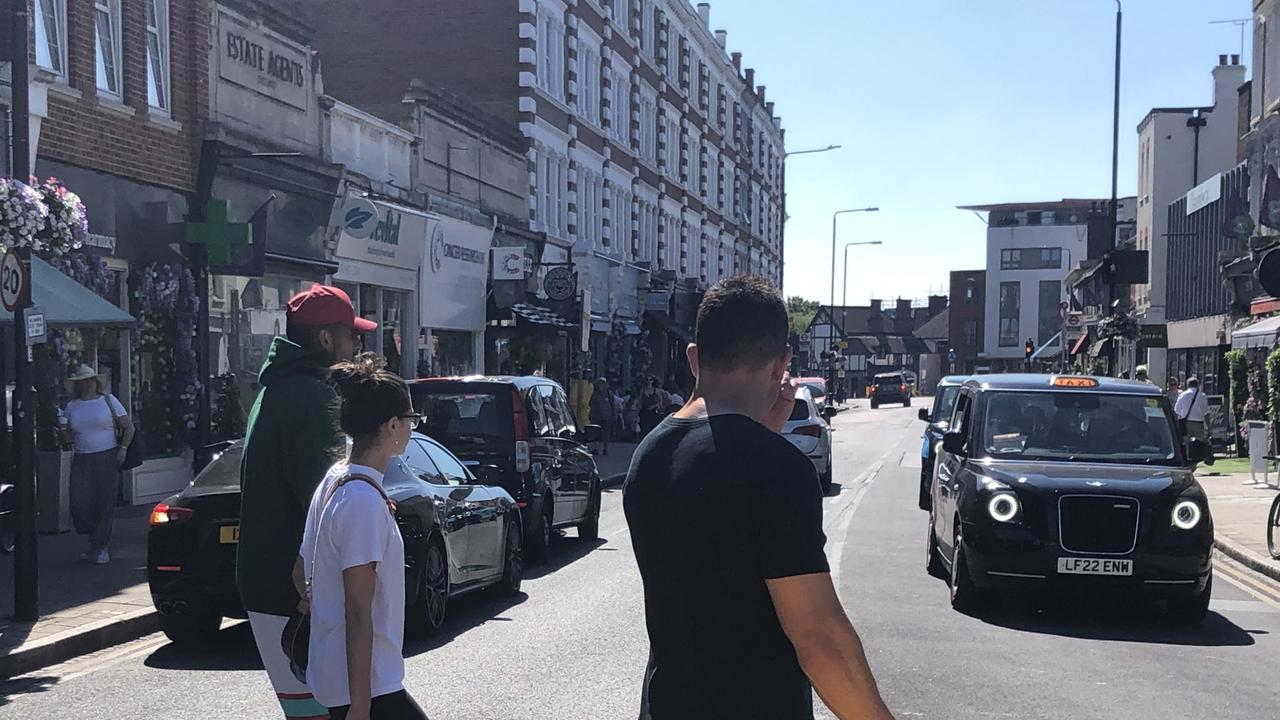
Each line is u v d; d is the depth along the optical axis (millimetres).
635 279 42812
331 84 32438
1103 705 6934
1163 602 10547
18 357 8797
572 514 14148
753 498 2541
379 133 22906
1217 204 36188
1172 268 42562
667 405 35719
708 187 55594
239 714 6719
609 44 39062
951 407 18719
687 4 48875
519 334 31906
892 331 155250
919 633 8961
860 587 10992
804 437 21219
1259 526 15516
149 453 16109
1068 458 10242
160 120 15961
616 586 11367
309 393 4199
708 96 54938
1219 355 35750
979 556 9398
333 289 4387
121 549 12312
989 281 104500
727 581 2549
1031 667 7891
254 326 18359
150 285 15633
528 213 31781
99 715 6711
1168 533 9117
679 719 2613
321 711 4168
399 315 24406
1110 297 29266
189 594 8367
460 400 12648
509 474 12375
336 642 3742
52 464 13305
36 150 13617
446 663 7984
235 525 8383
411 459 9367
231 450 9102
